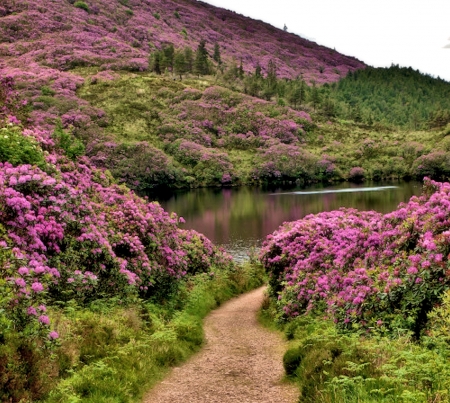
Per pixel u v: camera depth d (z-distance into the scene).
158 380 8.69
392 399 5.42
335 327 9.70
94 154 120.88
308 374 7.49
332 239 16.52
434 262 8.30
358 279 10.23
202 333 13.18
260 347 11.84
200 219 69.00
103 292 12.36
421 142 155.62
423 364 6.07
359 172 136.12
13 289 7.87
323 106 190.88
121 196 17.64
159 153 124.44
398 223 11.31
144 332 11.03
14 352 6.80
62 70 173.88
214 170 129.50
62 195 12.19
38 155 14.05
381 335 8.48
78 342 8.78
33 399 6.39
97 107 147.25
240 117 158.62
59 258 11.48
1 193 10.61
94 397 6.82
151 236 16.17
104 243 12.65
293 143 154.12
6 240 9.84
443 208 9.62
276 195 101.31
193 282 20.75
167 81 177.12
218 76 195.50
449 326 6.96
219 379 8.85
